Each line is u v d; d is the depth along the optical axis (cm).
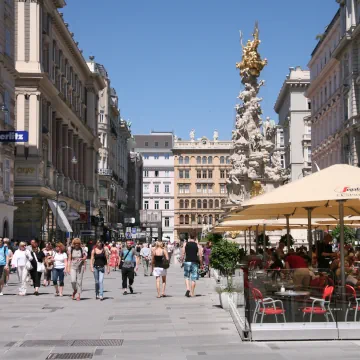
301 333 1333
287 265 1731
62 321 1678
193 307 2002
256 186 5169
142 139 16362
